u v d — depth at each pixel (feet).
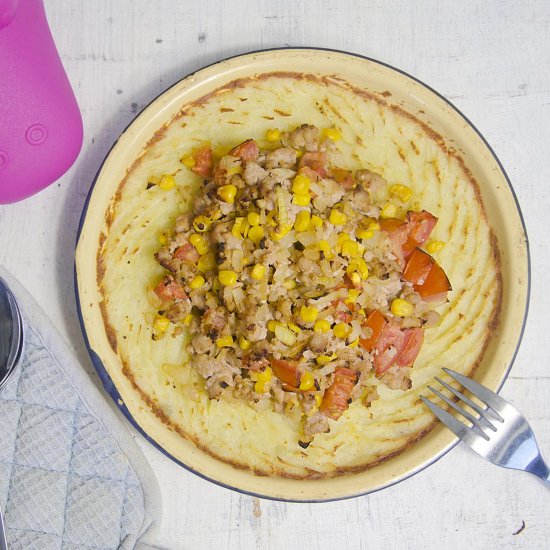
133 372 1.59
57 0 1.65
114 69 1.65
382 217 1.59
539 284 1.66
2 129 1.38
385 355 1.56
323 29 1.67
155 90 1.66
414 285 1.58
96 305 1.55
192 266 1.55
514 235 1.57
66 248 1.64
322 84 1.59
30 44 1.34
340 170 1.59
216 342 1.54
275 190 1.49
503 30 1.67
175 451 1.55
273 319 1.52
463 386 1.58
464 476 1.66
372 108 1.60
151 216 1.60
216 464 1.56
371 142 1.61
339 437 1.61
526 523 1.66
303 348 1.52
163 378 1.60
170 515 1.65
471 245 1.61
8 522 1.60
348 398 1.55
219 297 1.54
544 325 1.66
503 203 1.57
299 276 1.51
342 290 1.51
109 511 1.62
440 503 1.66
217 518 1.66
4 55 1.31
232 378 1.57
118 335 1.59
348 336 1.52
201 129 1.60
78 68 1.65
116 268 1.59
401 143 1.61
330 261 1.50
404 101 1.58
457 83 1.66
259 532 1.66
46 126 1.43
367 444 1.61
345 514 1.67
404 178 1.62
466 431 1.55
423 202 1.62
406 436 1.60
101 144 1.65
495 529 1.66
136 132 1.54
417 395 1.61
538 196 1.66
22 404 1.61
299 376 1.52
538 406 1.65
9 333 1.57
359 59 1.55
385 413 1.61
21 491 1.60
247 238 1.52
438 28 1.67
